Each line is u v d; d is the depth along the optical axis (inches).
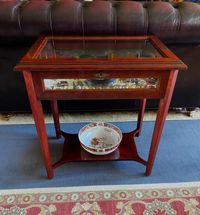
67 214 38.9
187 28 44.8
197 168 48.3
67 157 46.6
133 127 60.5
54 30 43.7
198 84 57.3
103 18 43.1
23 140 55.6
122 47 38.5
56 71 30.6
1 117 63.5
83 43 40.1
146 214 39.0
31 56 32.4
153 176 46.4
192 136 57.1
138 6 44.9
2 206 40.2
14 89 55.7
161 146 53.8
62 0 45.7
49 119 62.8
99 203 40.8
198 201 41.3
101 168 48.3
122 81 33.5
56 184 44.6
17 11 42.3
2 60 50.3
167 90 33.5
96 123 52.6
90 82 33.3
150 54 34.7
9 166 48.5
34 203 40.8
